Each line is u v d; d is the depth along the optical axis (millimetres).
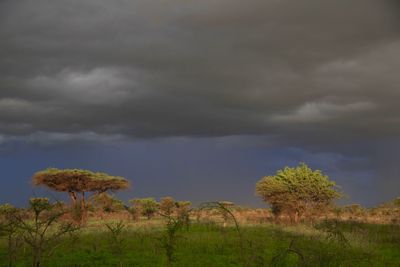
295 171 44312
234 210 50406
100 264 19109
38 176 52406
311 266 14516
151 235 27297
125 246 22797
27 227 12750
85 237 27016
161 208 51781
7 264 17656
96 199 55500
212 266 18578
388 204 56500
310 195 43344
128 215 52469
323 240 22469
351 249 19406
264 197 44594
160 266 18766
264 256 19484
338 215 43281
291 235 27219
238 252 21359
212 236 26781
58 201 12727
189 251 22125
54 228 21859
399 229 32844
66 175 52469
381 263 19469
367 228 34125
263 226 34906
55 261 19109
